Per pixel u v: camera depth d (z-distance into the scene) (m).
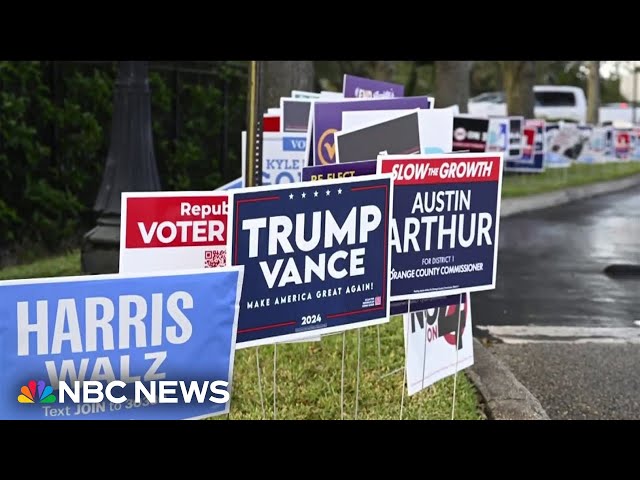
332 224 5.02
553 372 7.39
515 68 29.97
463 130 16.62
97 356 4.25
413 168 5.41
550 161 29.89
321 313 5.05
